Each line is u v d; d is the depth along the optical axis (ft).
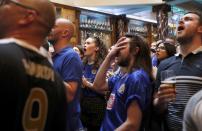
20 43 3.24
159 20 24.47
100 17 25.44
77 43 22.97
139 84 6.57
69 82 7.16
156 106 6.80
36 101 3.26
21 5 3.47
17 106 3.00
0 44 3.09
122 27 26.86
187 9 23.52
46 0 3.70
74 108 7.42
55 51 7.55
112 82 7.74
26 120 3.13
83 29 23.79
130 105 6.53
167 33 24.36
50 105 3.48
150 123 6.97
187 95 6.73
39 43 3.63
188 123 3.73
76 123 7.56
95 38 12.39
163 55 12.10
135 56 7.06
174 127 6.81
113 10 25.32
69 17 22.44
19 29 3.49
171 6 23.93
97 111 10.61
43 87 3.38
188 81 6.77
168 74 6.07
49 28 3.71
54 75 3.67
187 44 7.15
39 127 3.32
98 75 8.21
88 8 23.85
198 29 7.09
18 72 3.01
